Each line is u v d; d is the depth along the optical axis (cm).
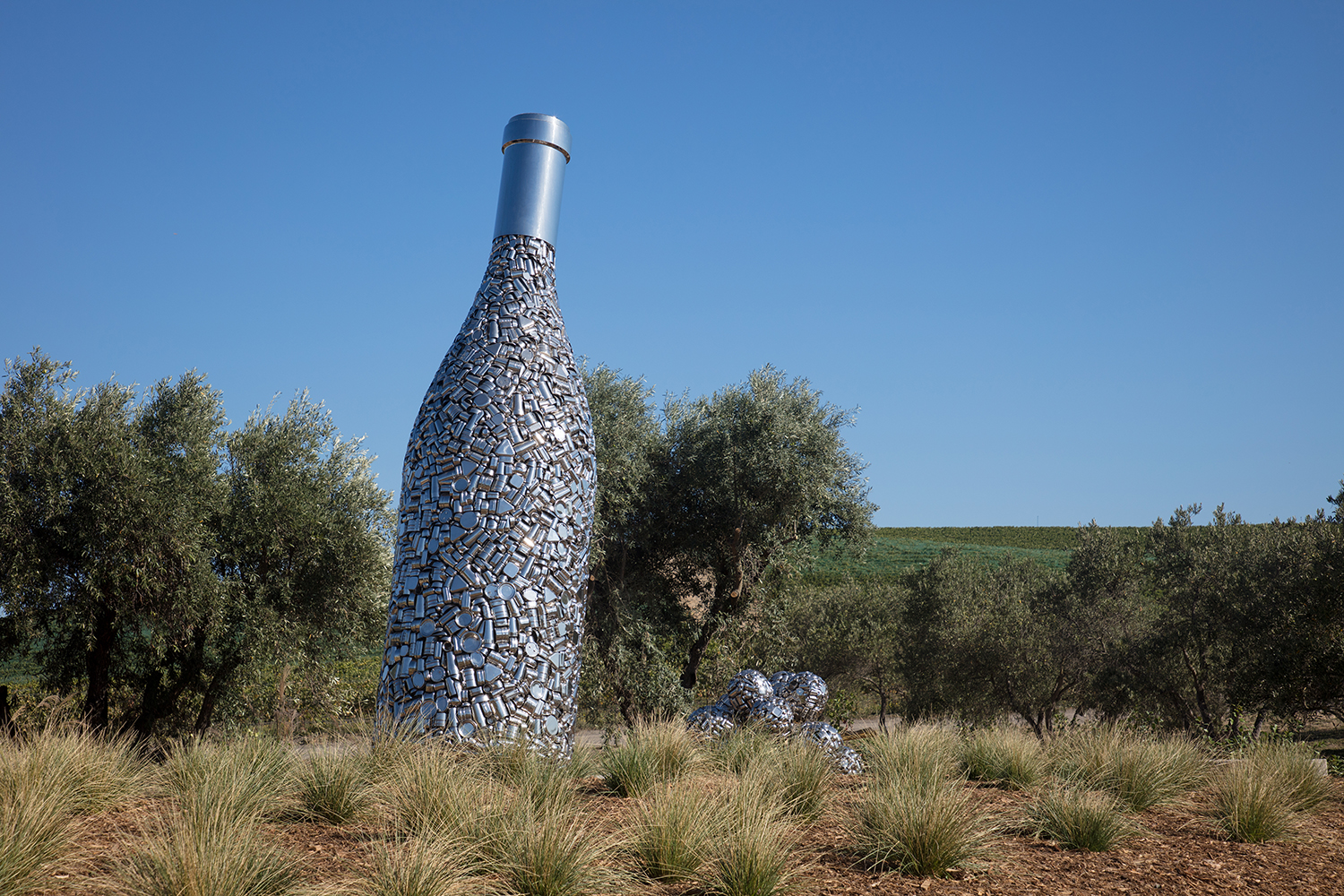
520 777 601
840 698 1973
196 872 351
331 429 1549
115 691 1452
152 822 496
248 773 566
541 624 738
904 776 619
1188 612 2030
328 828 504
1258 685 1656
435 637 718
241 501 1434
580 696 1509
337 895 366
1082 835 520
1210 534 2131
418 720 701
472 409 763
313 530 1447
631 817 536
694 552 1647
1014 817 580
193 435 1378
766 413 1576
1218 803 614
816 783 616
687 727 919
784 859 432
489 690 708
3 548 1205
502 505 741
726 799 525
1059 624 2148
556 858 408
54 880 379
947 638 2203
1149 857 502
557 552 760
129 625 1371
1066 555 5819
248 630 1374
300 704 1488
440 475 752
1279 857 511
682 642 1698
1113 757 696
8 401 1252
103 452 1256
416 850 383
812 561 1719
